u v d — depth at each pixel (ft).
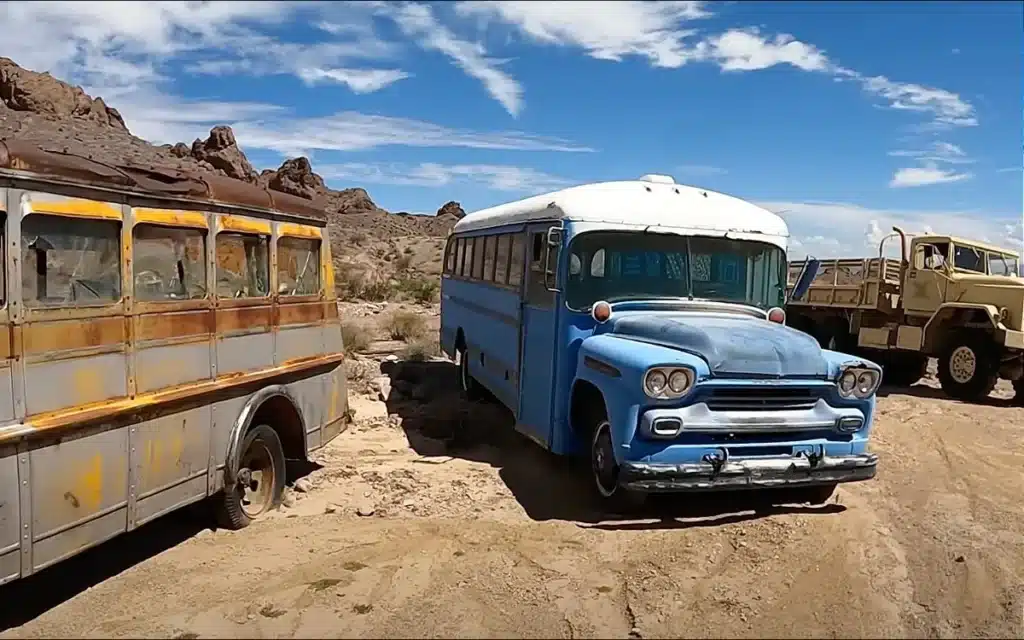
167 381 17.58
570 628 14.74
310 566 17.66
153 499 17.11
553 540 19.58
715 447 19.60
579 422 23.82
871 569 17.98
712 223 24.76
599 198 24.09
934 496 24.39
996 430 35.65
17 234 13.78
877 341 51.19
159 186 17.46
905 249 49.96
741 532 20.29
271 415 23.02
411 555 18.42
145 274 17.07
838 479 20.48
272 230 22.24
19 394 13.78
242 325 20.61
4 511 13.43
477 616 15.15
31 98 191.62
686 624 15.01
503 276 31.27
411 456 28.63
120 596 15.99
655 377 19.13
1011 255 51.49
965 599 16.49
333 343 26.23
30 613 15.25
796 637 14.61
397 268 155.63
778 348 20.16
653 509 22.15
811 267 29.55
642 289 24.16
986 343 44.57
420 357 48.67
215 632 14.32
